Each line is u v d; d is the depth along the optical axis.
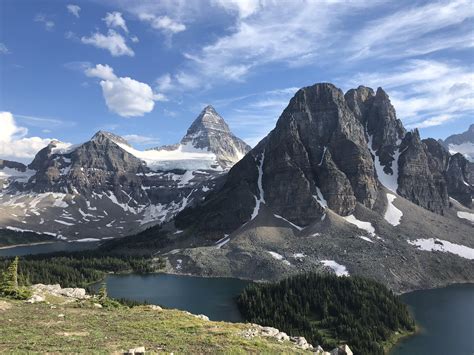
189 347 47.69
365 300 156.00
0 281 86.00
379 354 121.44
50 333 51.16
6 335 48.66
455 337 137.88
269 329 67.31
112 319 63.22
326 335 134.00
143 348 41.66
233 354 45.34
